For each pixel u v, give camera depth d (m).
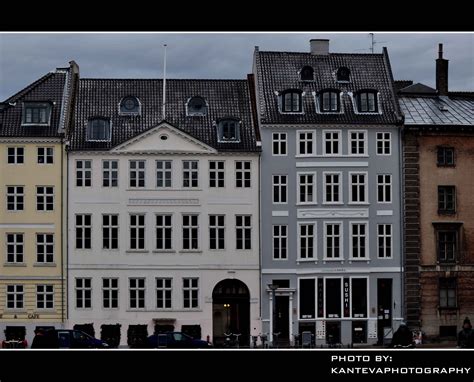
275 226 75.44
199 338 74.25
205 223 75.19
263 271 75.00
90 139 75.12
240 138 75.88
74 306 74.06
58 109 75.62
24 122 74.69
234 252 75.06
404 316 75.12
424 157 76.12
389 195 76.12
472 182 76.38
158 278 74.75
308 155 75.81
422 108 78.38
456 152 76.38
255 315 74.62
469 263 75.81
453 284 75.88
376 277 75.50
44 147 74.69
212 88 78.88
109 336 74.12
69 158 74.75
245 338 74.50
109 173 75.00
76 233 74.50
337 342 74.38
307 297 75.31
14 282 74.00
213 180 75.50
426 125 75.94
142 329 74.38
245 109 77.69
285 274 75.06
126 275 74.56
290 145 75.81
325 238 75.62
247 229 75.31
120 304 74.38
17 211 74.38
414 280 75.31
